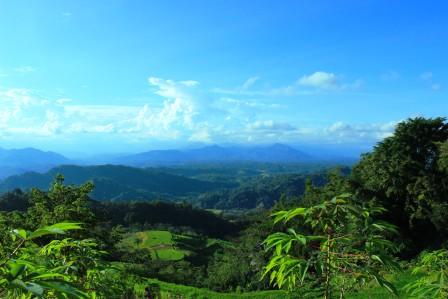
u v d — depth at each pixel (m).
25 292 1.71
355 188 34.97
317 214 2.71
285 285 2.73
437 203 31.95
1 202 70.50
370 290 17.11
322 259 2.62
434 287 2.76
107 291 3.52
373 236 2.69
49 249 3.06
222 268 38.62
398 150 35.00
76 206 17.88
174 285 23.34
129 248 66.94
